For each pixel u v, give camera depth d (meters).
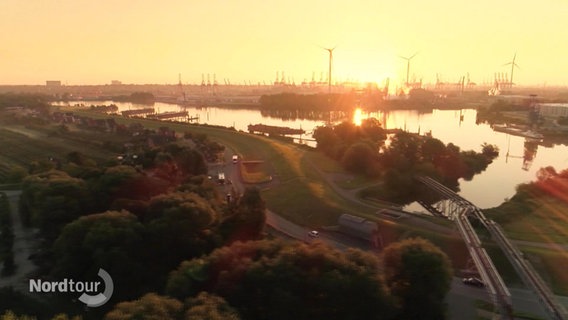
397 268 78.44
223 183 177.38
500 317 77.75
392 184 173.12
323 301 67.25
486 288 87.12
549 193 163.12
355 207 146.25
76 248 88.81
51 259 101.69
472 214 133.88
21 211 129.00
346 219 125.12
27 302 84.81
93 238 87.06
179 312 58.94
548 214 142.88
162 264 92.31
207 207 102.56
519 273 94.25
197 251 95.00
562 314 76.00
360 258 75.31
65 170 159.50
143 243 91.88
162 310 57.88
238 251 79.50
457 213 135.12
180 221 94.69
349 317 66.38
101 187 119.81
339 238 123.31
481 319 78.12
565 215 141.62
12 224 126.25
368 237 119.19
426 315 75.44
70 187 116.19
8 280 93.81
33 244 112.50
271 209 149.88
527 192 165.75
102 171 139.12
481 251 101.81
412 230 121.69
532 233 124.62
